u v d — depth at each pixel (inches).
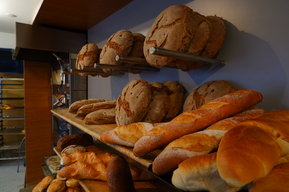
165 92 32.4
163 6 41.0
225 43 29.5
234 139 12.5
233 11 28.5
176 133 19.4
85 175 34.7
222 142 13.0
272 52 24.5
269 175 11.5
